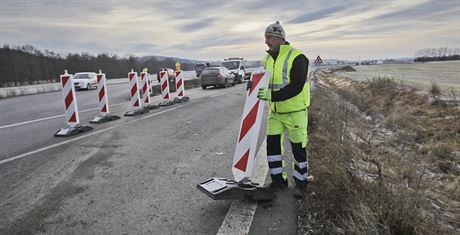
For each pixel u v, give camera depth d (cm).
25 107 1394
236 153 360
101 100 895
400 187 338
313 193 360
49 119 964
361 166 467
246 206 340
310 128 701
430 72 3512
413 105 1256
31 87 2720
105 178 426
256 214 322
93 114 1062
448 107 1072
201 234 285
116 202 351
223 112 1073
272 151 379
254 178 427
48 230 292
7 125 857
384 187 328
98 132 731
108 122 877
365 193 325
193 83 3022
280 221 307
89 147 590
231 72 2656
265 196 346
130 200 357
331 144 532
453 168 625
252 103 345
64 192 378
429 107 1155
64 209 334
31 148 583
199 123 856
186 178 427
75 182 411
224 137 680
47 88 2872
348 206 311
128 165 482
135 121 889
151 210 332
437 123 963
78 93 2270
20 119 980
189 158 520
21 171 453
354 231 264
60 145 606
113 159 513
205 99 1512
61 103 1520
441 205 384
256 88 341
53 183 407
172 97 1608
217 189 330
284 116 364
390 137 851
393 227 273
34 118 995
